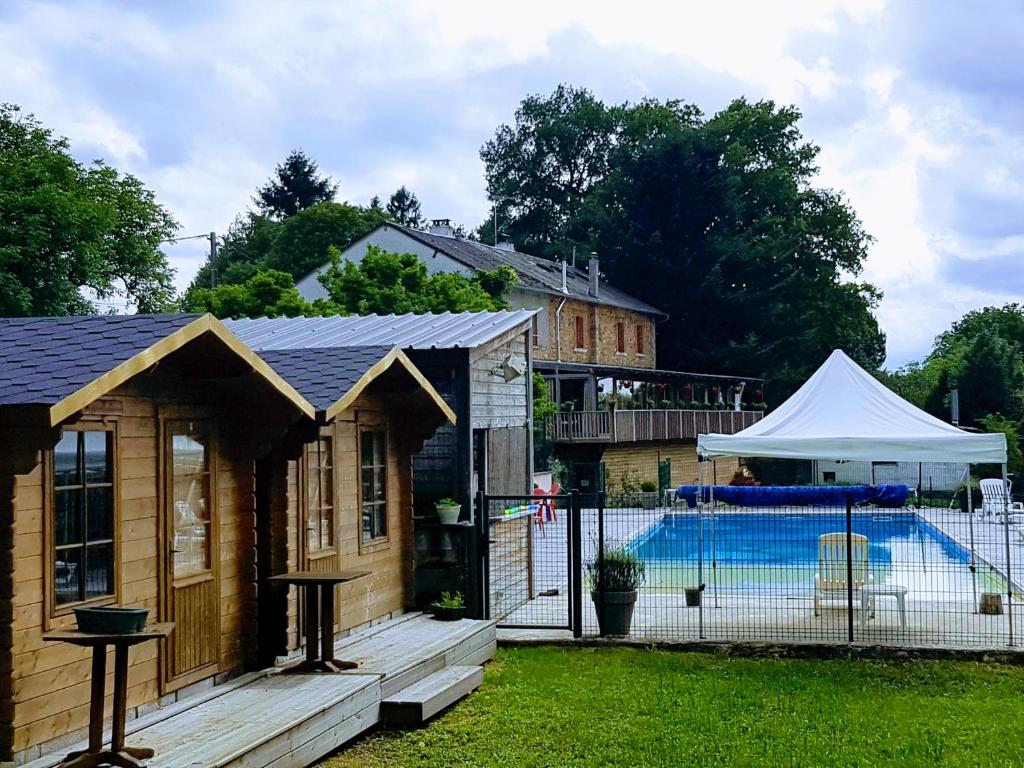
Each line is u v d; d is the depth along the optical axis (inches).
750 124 2292.1
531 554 633.6
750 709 398.6
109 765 264.8
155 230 1341.0
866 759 337.4
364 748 353.1
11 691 264.8
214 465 365.7
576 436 1348.4
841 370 627.2
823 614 560.7
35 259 1066.7
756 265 2082.9
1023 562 761.0
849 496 499.5
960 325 2837.1
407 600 517.3
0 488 264.8
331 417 382.0
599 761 337.4
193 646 350.0
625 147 2297.0
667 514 969.5
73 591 291.1
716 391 1871.3
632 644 504.4
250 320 693.3
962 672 454.6
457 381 539.8
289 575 380.5
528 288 1544.0
